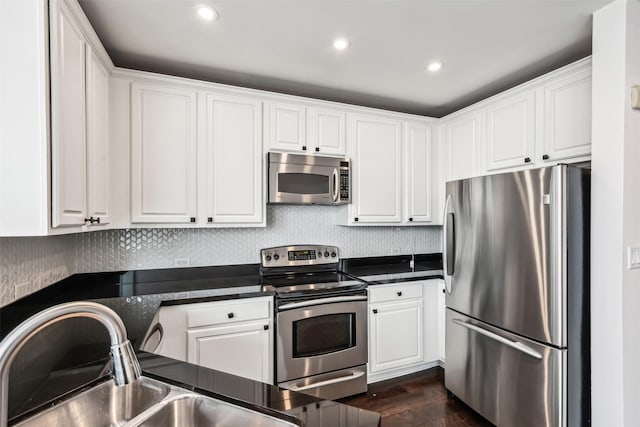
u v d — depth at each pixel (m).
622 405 1.57
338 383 2.40
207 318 2.07
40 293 1.65
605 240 1.64
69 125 1.33
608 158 1.64
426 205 3.12
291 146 2.59
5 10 1.12
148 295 1.97
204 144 2.33
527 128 2.34
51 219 1.19
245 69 2.37
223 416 0.86
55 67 1.19
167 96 2.23
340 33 1.91
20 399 0.91
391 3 1.62
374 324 2.59
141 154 2.16
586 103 1.99
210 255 2.64
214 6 1.65
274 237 2.86
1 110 1.12
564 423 1.65
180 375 1.00
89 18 1.74
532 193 1.79
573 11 1.69
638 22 1.61
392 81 2.59
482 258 2.11
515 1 1.61
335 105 2.73
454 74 2.46
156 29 1.85
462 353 2.29
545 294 1.72
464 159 2.90
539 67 2.34
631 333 1.59
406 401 2.40
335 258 2.99
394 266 3.24
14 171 1.13
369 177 2.88
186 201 2.28
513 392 1.90
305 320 2.31
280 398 0.87
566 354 1.66
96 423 0.96
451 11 1.70
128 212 2.12
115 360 0.69
